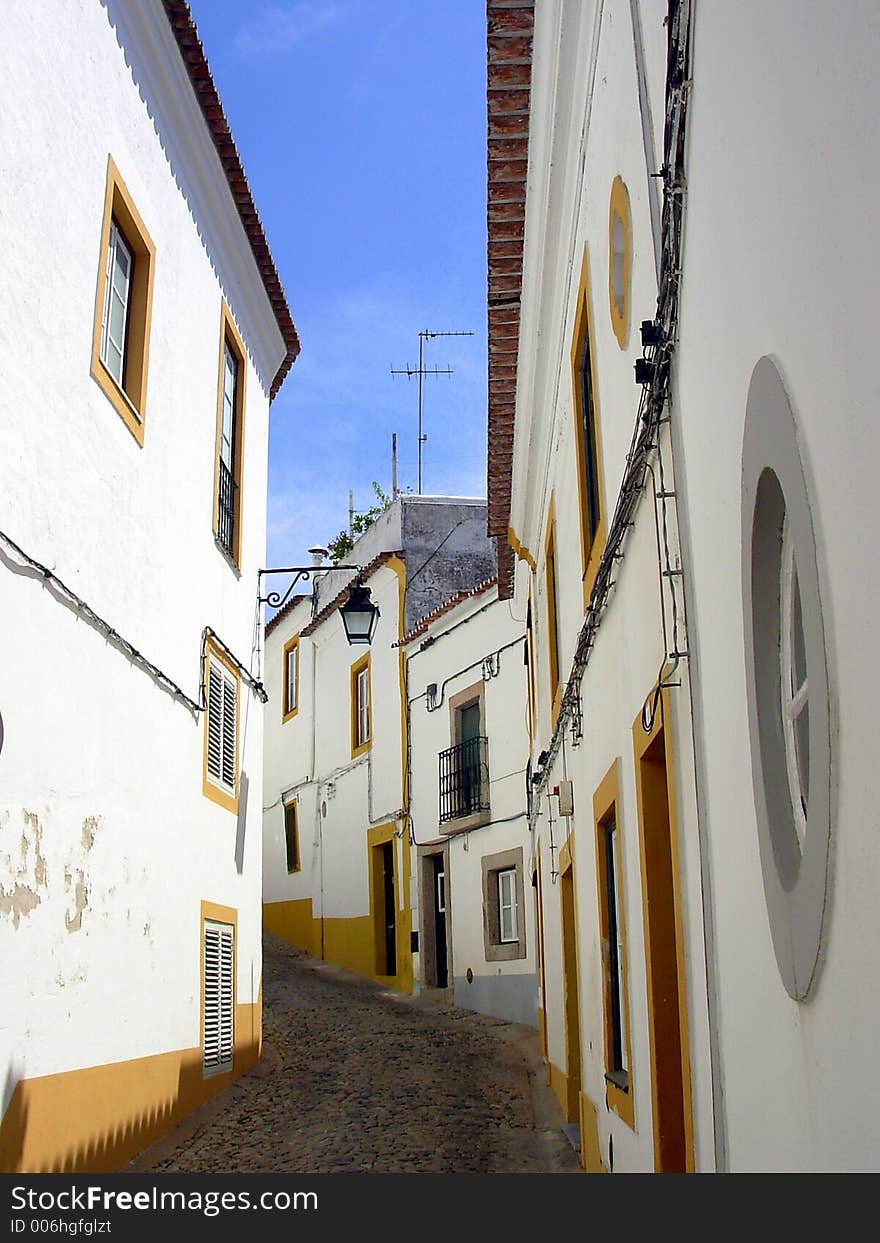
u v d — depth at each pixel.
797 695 2.67
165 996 8.47
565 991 9.59
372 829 21.03
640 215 4.55
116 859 7.45
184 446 9.43
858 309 1.99
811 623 2.29
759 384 2.66
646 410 4.35
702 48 3.25
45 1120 6.11
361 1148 8.26
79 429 6.98
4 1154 5.58
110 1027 7.23
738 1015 3.18
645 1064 4.96
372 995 18.78
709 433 3.33
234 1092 10.14
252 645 12.08
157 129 8.65
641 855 4.93
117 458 7.67
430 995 18.14
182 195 9.35
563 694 8.12
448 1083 11.12
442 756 18.25
